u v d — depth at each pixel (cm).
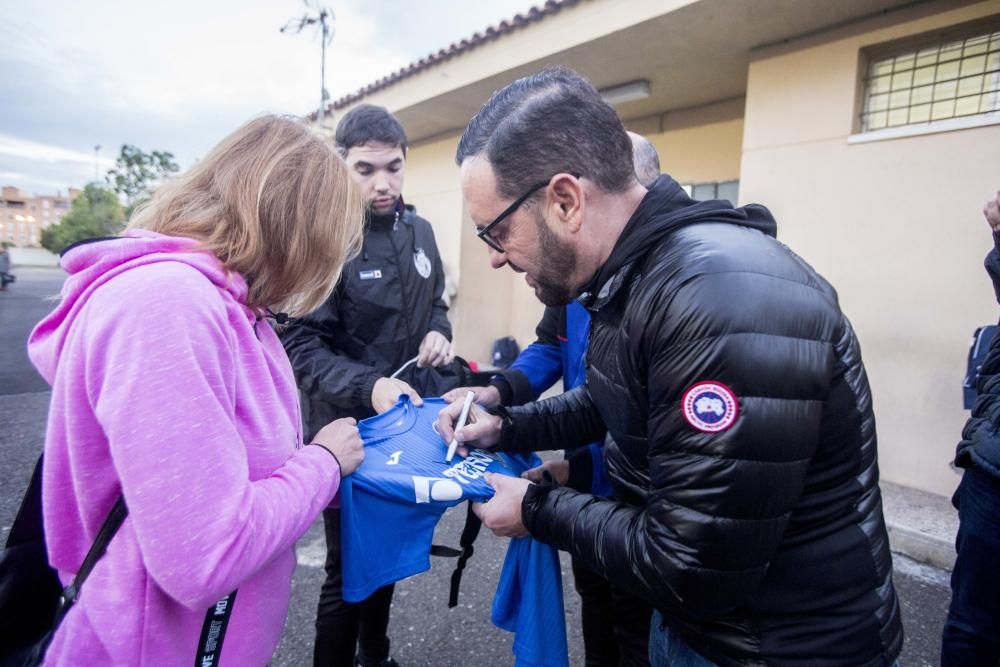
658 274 77
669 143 549
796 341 69
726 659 84
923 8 323
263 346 91
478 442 124
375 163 169
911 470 340
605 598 158
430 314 191
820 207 370
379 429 125
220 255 81
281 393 91
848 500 82
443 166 699
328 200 88
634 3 380
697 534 69
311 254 87
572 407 135
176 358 66
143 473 64
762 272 72
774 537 70
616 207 85
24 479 343
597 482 146
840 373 78
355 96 678
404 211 187
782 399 68
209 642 81
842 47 356
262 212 83
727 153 505
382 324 174
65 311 74
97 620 70
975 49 319
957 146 314
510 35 478
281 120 91
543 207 83
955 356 321
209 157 87
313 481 87
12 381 611
